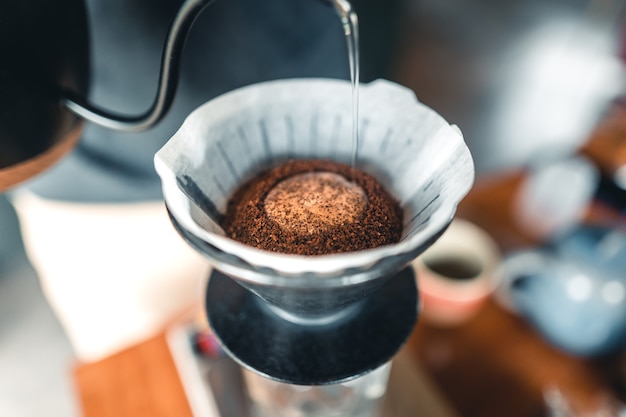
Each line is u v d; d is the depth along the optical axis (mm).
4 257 864
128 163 440
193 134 192
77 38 208
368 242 187
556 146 890
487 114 1022
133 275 507
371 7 567
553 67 1099
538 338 427
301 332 205
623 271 382
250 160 215
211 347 384
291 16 425
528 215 507
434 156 195
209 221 190
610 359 413
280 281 147
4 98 186
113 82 399
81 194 452
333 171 213
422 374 367
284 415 293
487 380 401
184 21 168
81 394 379
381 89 208
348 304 192
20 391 731
